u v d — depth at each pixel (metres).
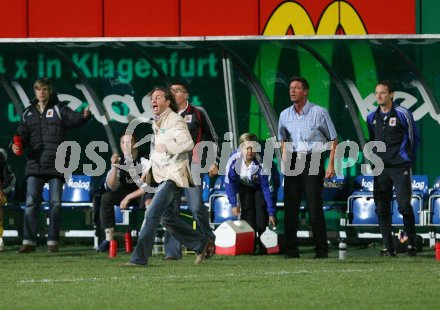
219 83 51.75
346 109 51.59
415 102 50.78
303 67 51.31
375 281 31.34
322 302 26.39
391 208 45.38
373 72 50.91
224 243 43.91
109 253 44.69
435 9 49.09
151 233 36.50
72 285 30.56
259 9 49.78
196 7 50.16
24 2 51.03
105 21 50.66
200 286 30.14
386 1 49.16
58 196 45.53
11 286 30.39
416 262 38.97
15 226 52.28
